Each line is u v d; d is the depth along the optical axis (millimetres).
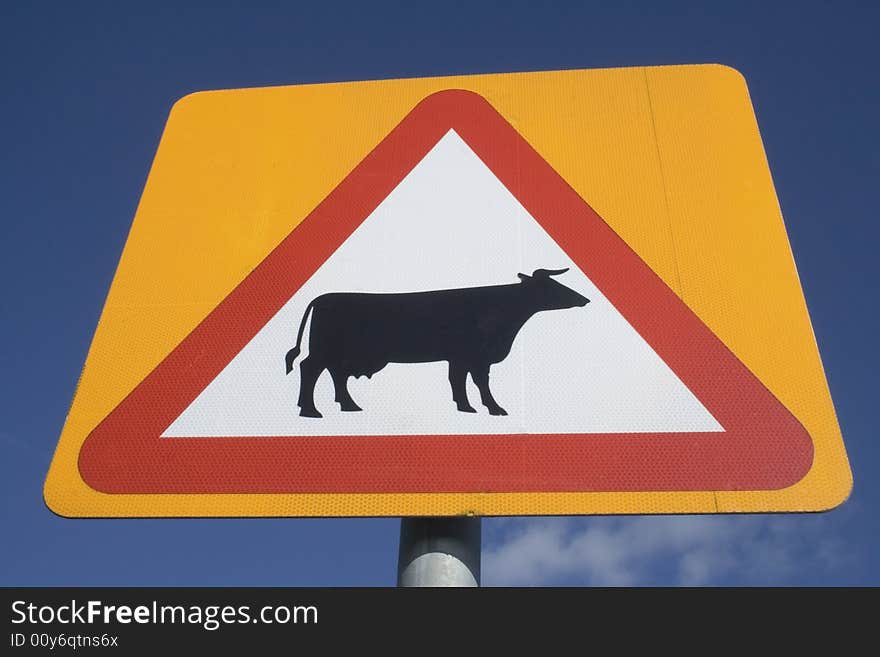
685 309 1809
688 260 1868
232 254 1991
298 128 2162
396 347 1819
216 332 1891
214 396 1807
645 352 1770
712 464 1642
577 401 1724
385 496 1658
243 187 2090
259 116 2197
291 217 2027
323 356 1831
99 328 1918
